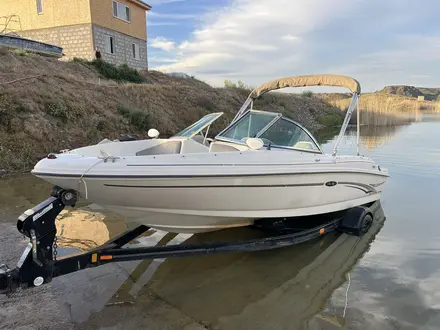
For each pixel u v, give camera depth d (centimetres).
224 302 287
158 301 285
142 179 290
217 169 318
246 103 502
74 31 1867
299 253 384
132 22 2191
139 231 360
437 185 670
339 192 429
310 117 2100
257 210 364
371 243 409
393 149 1101
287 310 275
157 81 2097
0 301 277
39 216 254
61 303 277
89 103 1086
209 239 419
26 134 826
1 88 911
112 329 246
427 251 386
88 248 379
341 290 306
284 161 364
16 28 1961
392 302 286
